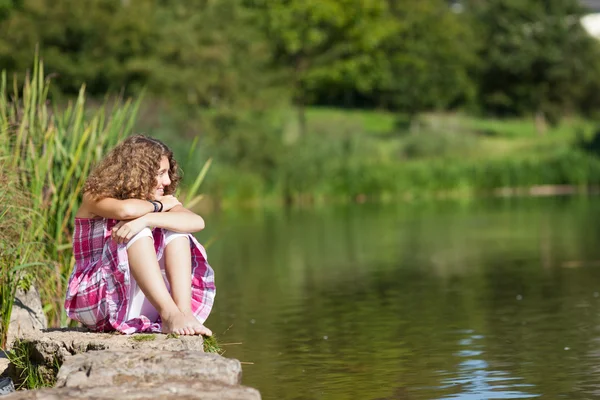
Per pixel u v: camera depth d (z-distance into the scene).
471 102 60.97
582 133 43.56
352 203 31.22
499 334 8.13
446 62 55.62
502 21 59.66
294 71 47.59
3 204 6.35
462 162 35.91
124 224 5.18
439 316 9.18
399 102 54.94
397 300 10.33
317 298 10.59
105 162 5.45
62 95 28.08
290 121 38.62
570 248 15.38
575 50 59.66
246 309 9.89
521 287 11.12
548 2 60.06
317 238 18.62
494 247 15.99
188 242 5.30
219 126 33.44
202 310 5.41
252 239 18.67
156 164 5.45
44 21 28.95
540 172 35.75
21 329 6.41
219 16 37.44
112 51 30.09
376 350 7.55
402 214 25.22
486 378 6.50
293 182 32.56
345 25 47.56
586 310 9.30
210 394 4.10
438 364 6.98
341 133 36.34
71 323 7.31
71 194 7.59
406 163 35.03
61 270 7.51
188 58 33.97
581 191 34.19
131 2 31.27
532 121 62.25
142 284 5.14
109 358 4.50
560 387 6.20
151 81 30.94
